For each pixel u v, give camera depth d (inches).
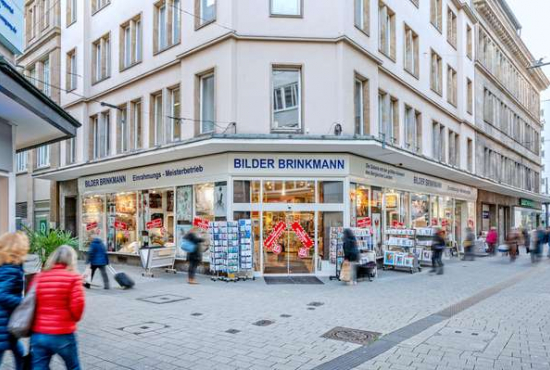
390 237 642.8
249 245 523.2
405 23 742.5
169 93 652.1
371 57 609.0
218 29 564.1
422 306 374.0
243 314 337.7
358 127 611.8
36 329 153.0
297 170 564.4
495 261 829.2
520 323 314.5
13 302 157.8
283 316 332.2
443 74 895.7
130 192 713.6
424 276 580.7
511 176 1376.7
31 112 325.7
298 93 570.9
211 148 542.3
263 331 287.7
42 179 926.4
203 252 577.3
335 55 563.2
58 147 868.0
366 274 533.6
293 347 253.4
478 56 1107.9
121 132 743.1
